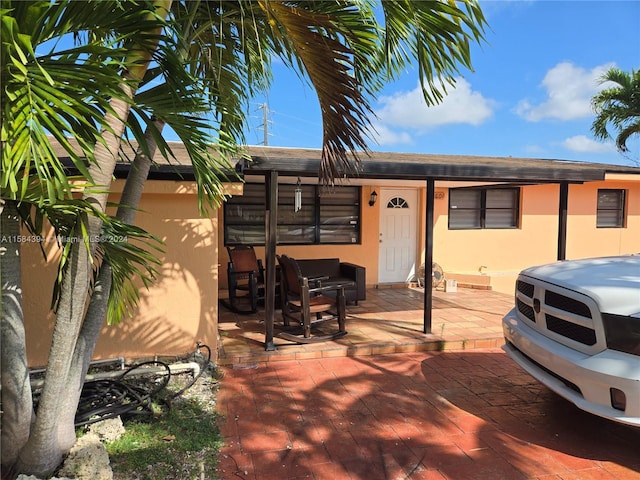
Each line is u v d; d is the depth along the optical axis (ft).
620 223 36.50
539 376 10.85
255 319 21.71
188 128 8.00
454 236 32.71
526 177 18.33
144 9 6.24
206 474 8.85
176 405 11.91
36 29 5.52
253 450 9.84
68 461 8.25
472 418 11.53
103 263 8.92
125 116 7.46
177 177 14.51
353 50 10.00
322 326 20.11
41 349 14.28
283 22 9.04
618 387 8.59
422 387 13.58
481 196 33.45
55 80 5.55
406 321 21.08
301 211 29.55
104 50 5.89
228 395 12.87
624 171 31.73
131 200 8.95
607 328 9.00
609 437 10.57
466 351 17.34
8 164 4.99
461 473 9.05
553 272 11.39
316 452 9.80
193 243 15.31
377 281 31.37
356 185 29.73
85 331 8.81
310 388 13.43
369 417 11.53
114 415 10.39
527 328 11.75
